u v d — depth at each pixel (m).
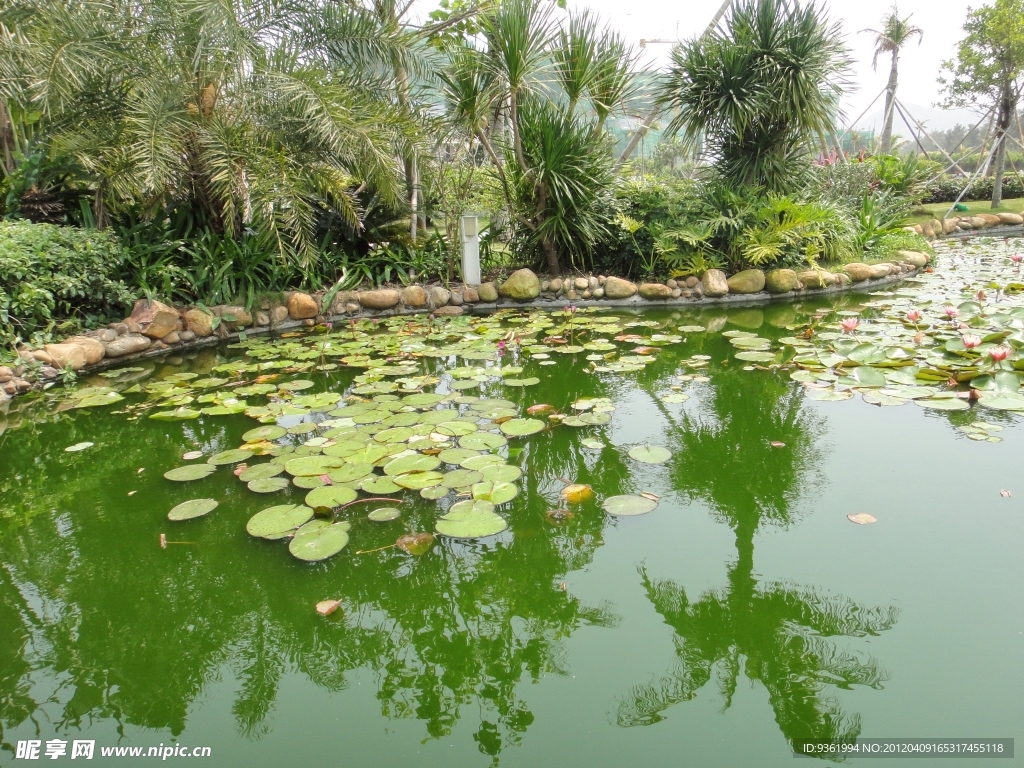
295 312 4.61
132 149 3.96
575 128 5.29
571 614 1.44
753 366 3.26
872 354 3.10
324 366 3.51
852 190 7.31
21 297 3.33
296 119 4.48
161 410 2.88
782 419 2.55
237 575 1.63
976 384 2.70
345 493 1.92
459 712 1.19
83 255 3.72
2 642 1.43
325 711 1.21
